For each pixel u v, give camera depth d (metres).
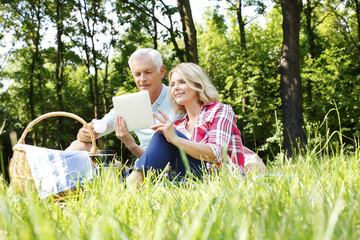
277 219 0.96
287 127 10.98
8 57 21.28
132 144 2.94
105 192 1.55
